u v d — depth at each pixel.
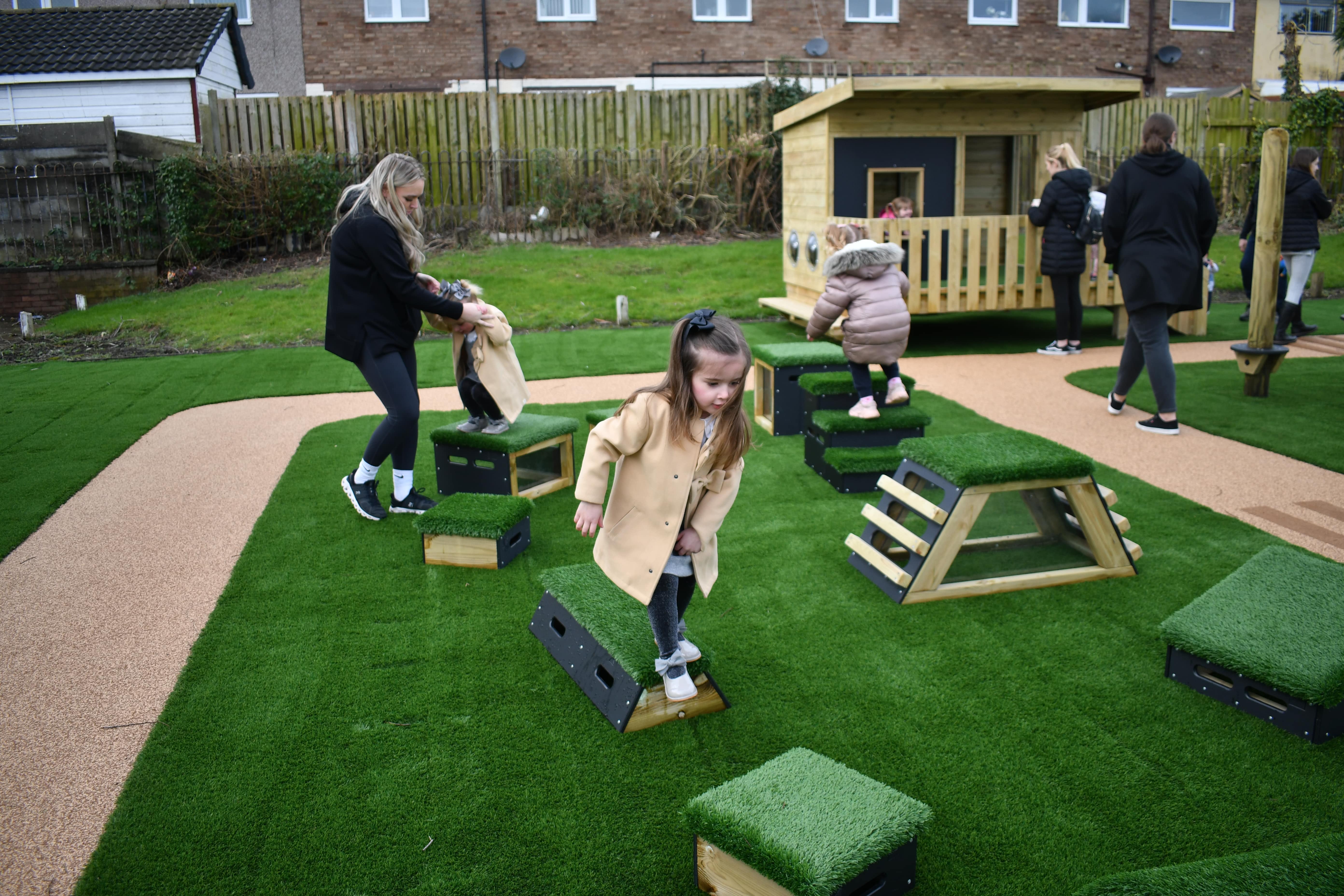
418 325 4.63
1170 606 3.58
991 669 3.15
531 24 17.94
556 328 10.19
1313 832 2.32
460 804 2.50
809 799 2.16
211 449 6.12
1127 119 15.36
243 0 17.67
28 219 12.22
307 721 2.91
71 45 14.66
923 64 19.03
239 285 11.78
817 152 9.50
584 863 2.27
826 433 5.16
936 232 8.70
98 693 3.13
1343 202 15.15
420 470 5.60
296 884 2.21
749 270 12.12
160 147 13.12
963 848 2.30
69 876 2.27
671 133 14.75
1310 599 3.11
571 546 4.32
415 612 3.66
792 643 3.37
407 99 13.99
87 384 8.06
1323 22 20.80
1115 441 5.76
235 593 3.86
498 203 13.84
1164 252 5.57
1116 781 2.54
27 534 4.62
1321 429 5.83
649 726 2.84
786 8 18.44
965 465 3.58
